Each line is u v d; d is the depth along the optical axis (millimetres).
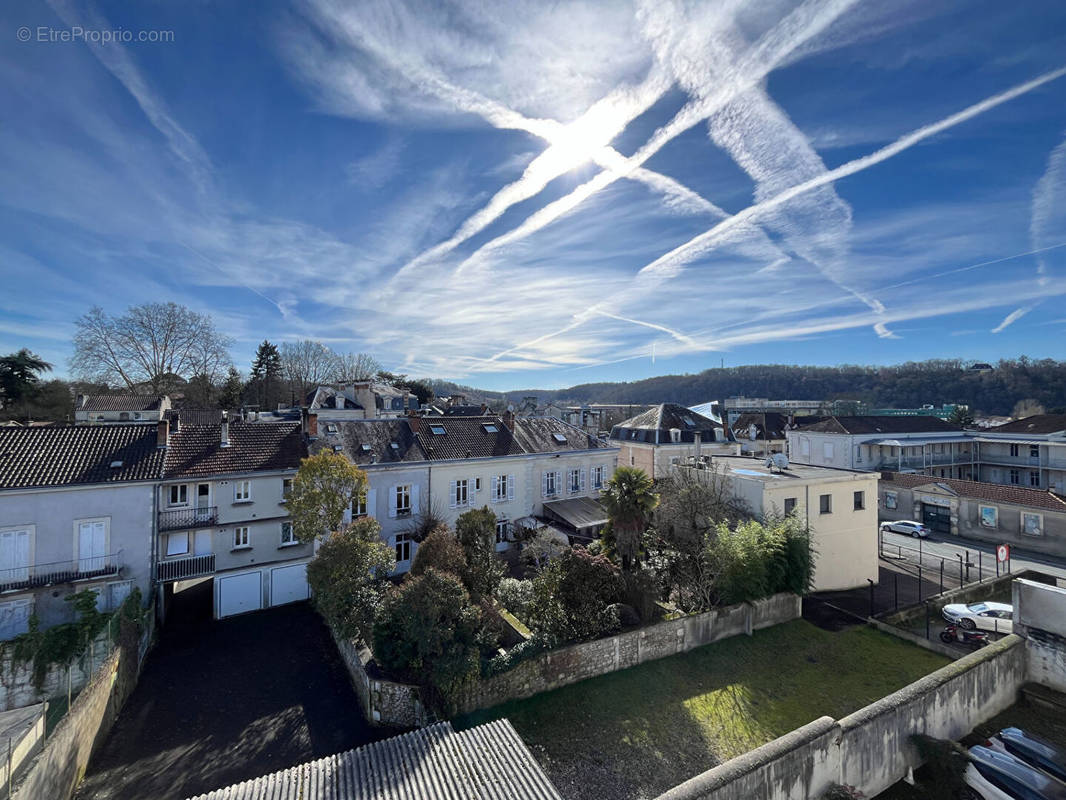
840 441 54031
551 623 18281
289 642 21078
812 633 21250
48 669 17922
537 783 9875
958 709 13859
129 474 21609
